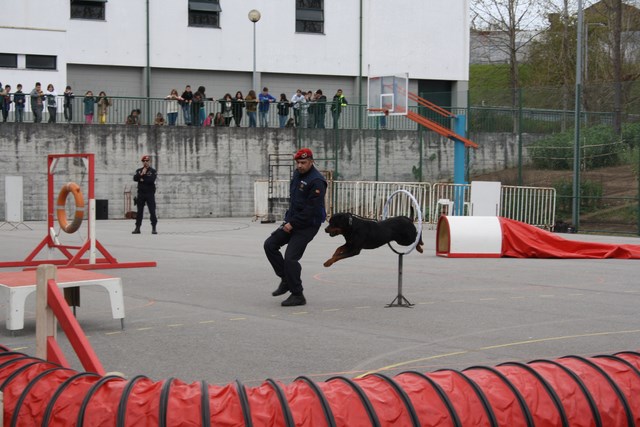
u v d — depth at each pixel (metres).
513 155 35.31
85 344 6.27
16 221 27.02
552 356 8.48
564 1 58.94
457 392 5.12
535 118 34.62
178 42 41.22
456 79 46.03
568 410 5.16
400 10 44.81
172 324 10.16
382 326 10.08
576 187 28.77
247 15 42.31
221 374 7.74
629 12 57.97
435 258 18.23
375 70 44.50
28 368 5.49
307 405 4.84
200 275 14.73
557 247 18.69
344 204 30.81
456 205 29.30
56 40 38.00
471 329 9.91
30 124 32.78
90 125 33.59
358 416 4.83
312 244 21.75
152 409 4.74
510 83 63.56
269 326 10.05
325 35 43.72
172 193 34.91
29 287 9.41
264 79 43.22
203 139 35.25
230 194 35.78
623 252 18.67
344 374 7.71
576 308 11.52
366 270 15.73
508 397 5.15
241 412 4.74
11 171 32.62
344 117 37.34
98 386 5.02
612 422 5.21
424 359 8.30
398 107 33.41
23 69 37.41
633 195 29.14
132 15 40.44
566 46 59.56
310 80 44.03
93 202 15.20
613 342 9.20
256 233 25.58
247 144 35.88
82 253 15.12
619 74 45.41
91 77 40.25
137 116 34.84
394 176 37.28
